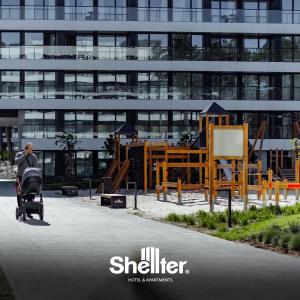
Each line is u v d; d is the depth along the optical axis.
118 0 57.06
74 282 9.27
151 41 57.41
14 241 13.97
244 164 25.34
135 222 18.91
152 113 57.19
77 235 15.23
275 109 56.88
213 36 58.09
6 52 56.47
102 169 56.69
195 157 41.53
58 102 55.97
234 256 11.85
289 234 13.38
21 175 19.66
